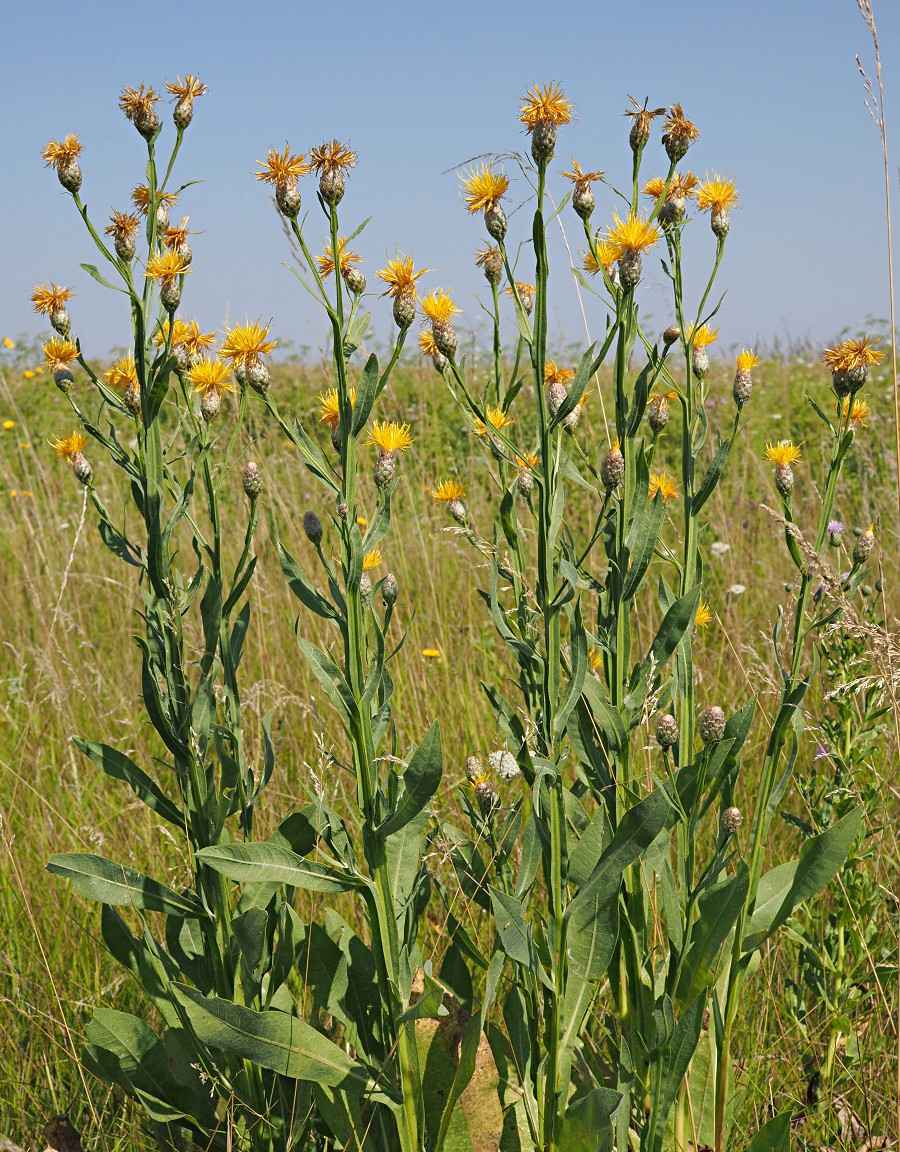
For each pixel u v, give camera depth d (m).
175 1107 1.90
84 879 1.76
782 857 2.84
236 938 1.73
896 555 4.30
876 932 2.30
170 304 1.73
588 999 1.68
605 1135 1.60
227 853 1.56
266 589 4.56
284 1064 1.64
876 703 2.32
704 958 1.74
